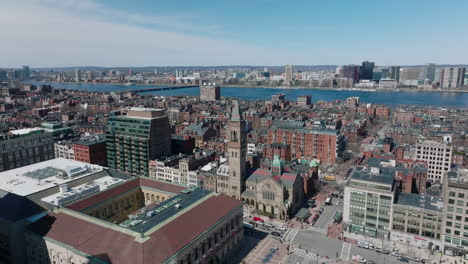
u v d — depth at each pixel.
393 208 152.00
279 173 184.00
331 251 145.88
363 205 158.38
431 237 146.25
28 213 131.12
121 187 161.25
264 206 184.25
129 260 101.81
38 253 121.19
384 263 135.88
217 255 133.50
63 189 147.62
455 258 138.88
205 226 126.88
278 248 148.62
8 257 130.50
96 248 108.31
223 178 198.62
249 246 150.38
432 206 150.00
